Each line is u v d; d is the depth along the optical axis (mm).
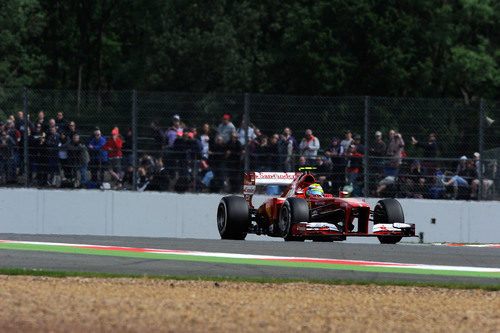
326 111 53062
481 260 33781
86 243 37906
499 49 129375
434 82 127562
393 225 38156
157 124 53438
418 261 33125
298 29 123875
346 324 21062
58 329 19672
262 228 43031
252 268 30672
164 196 53469
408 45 123188
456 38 126062
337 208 38906
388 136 52938
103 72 177000
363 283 27891
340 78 118875
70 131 53719
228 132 53125
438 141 52969
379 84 120250
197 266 30938
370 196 52812
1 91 53938
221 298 24484
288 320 21328
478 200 52938
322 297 25234
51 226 53875
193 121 53469
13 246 36656
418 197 52969
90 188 53969
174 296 24625
